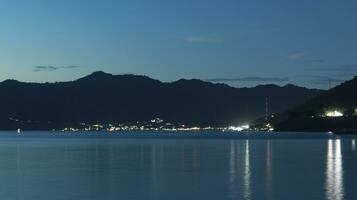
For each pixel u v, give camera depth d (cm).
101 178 5650
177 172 6247
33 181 5403
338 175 5812
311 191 4616
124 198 4338
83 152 10506
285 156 8975
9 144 15375
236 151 10694
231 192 4600
